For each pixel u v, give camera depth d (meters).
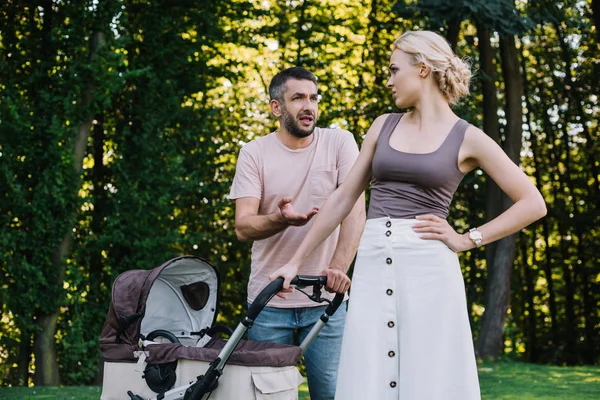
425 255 2.72
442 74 2.78
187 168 12.34
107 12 10.05
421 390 2.67
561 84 17.77
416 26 14.52
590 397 7.43
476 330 16.34
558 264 18.56
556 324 18.72
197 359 3.15
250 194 3.74
